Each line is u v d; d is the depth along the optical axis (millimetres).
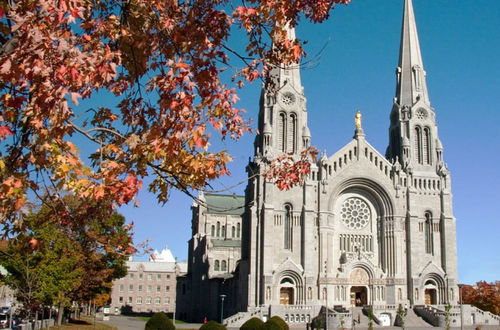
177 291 162000
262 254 103875
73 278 58344
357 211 113375
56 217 16562
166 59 15977
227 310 126000
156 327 72375
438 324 100938
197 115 14367
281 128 112375
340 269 108312
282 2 15758
